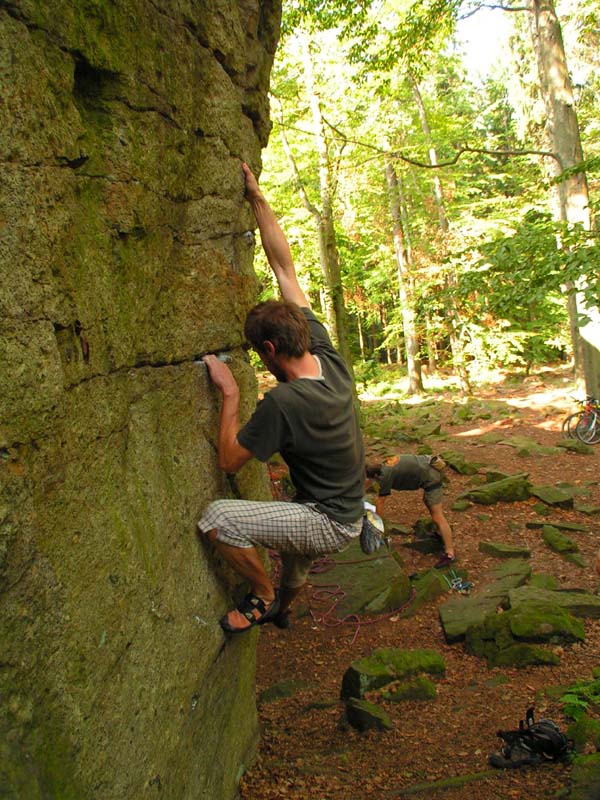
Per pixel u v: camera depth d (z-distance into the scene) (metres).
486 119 36.34
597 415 13.44
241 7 3.41
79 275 2.00
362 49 13.45
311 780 3.58
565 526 8.09
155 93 2.47
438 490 7.27
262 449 2.71
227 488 3.31
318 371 2.86
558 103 13.55
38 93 1.76
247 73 3.58
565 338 25.94
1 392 1.60
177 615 2.60
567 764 3.44
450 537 7.25
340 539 2.89
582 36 18.19
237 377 3.46
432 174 23.39
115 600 2.10
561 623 5.20
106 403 2.21
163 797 2.36
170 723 2.45
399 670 4.77
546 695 4.41
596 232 7.60
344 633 5.89
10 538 1.59
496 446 13.44
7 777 1.46
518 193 26.47
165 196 2.63
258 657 5.59
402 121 20.56
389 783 3.55
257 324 2.83
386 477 7.15
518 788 3.28
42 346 1.76
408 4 15.23
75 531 1.92
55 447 1.85
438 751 3.87
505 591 6.36
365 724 4.16
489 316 22.66
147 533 2.41
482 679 4.84
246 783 3.52
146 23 2.39
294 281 3.40
